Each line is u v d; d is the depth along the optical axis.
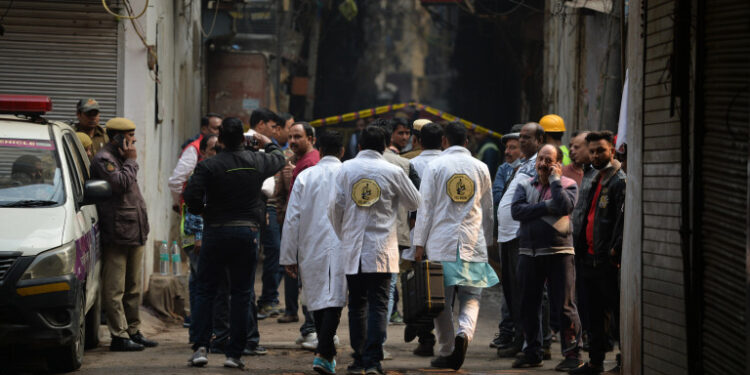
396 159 14.70
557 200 12.99
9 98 13.32
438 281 12.73
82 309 12.57
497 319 20.64
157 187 22.73
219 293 14.79
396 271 12.44
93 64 19.81
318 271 12.57
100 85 19.84
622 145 12.93
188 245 15.38
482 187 13.77
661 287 9.54
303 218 12.77
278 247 18.97
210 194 12.65
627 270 10.62
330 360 12.42
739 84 7.74
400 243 16.34
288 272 13.04
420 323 13.21
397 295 19.19
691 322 8.70
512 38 42.12
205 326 12.95
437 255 13.45
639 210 10.14
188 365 12.94
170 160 25.89
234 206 12.67
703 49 8.51
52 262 11.51
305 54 58.31
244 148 13.09
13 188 12.41
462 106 61.22
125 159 14.81
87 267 13.02
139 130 19.98
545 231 13.25
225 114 38.69
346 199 12.36
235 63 38.78
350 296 12.47
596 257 12.50
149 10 20.33
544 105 33.03
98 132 17.31
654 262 9.73
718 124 8.23
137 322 15.29
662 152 9.53
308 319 15.12
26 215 11.93
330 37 64.69
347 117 35.91
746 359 7.12
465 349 12.98
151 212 21.36
